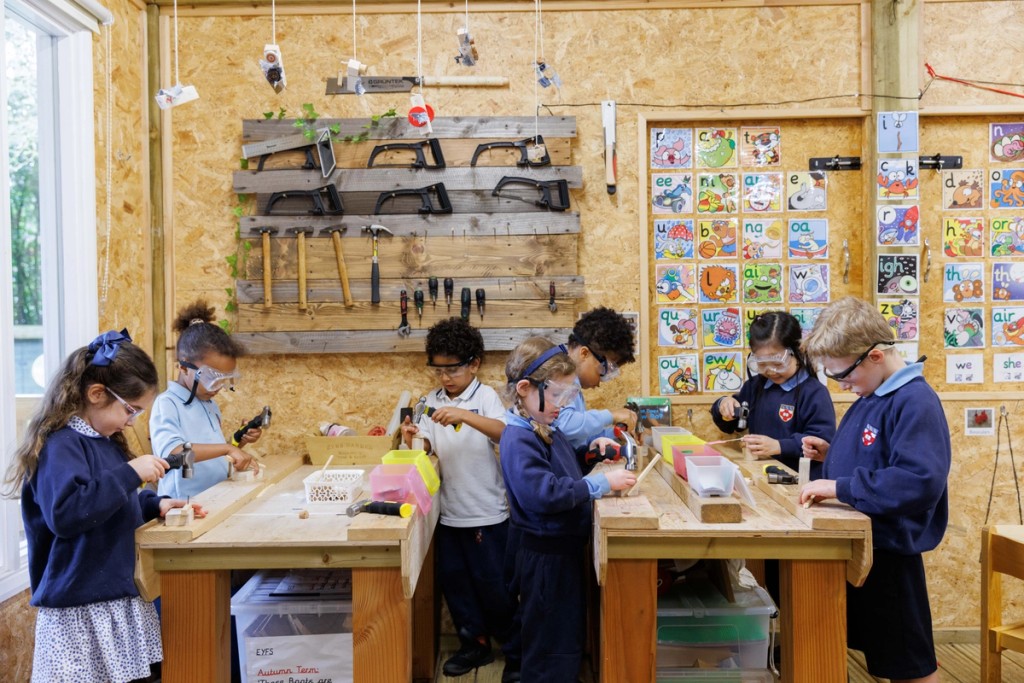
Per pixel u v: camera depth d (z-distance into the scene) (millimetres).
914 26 2930
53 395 1725
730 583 2246
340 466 2646
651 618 1808
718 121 3059
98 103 2689
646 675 1812
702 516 1789
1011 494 2996
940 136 3039
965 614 2994
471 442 2627
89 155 2613
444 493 2643
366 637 1792
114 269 2795
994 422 2998
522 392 1963
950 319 3031
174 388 2395
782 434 2568
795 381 2574
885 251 2934
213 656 1795
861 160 3043
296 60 3033
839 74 3016
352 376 3047
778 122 3061
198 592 1798
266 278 2955
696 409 3035
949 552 2998
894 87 2938
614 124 2998
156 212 3023
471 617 2666
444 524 2643
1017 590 3012
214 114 3033
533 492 1878
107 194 2744
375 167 2990
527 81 3037
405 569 1743
